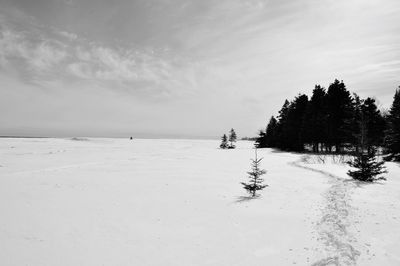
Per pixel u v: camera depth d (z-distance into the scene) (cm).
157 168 3316
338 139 4800
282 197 1789
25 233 1195
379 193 1700
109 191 2020
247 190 1959
